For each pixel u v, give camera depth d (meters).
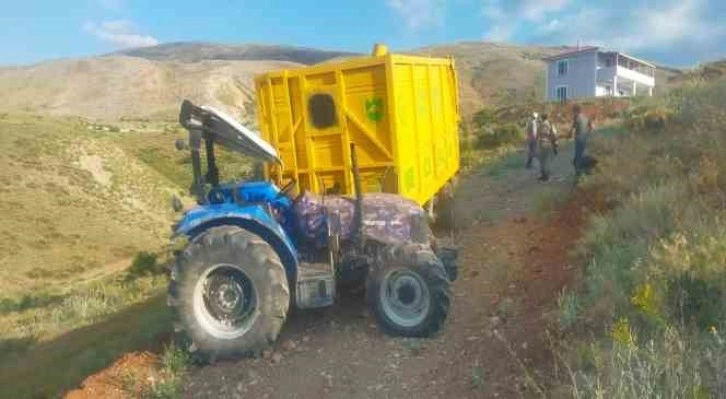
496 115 41.06
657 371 3.44
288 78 8.96
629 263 5.40
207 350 5.89
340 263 6.50
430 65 10.55
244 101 186.25
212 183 6.55
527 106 40.25
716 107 9.69
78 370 7.73
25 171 53.56
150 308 11.26
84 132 66.62
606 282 5.10
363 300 7.01
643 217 6.37
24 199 48.66
